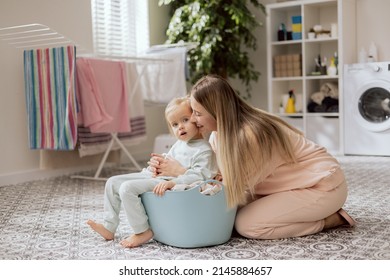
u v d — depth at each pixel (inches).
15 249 82.2
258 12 231.0
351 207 106.9
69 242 85.5
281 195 82.8
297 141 87.0
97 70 146.3
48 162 159.5
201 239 79.3
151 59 168.1
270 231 82.9
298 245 80.0
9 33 149.6
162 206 78.7
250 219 83.0
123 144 168.6
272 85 219.5
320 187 83.6
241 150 78.0
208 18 192.7
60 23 166.6
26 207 116.4
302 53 212.1
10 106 153.6
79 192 135.0
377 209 104.5
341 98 201.6
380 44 209.6
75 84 139.3
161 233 81.0
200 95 78.5
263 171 82.0
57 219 103.7
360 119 197.5
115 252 79.0
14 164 154.9
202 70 206.1
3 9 148.7
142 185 80.0
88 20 177.5
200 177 80.0
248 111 82.7
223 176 78.8
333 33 207.8
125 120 153.8
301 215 82.8
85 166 175.5
